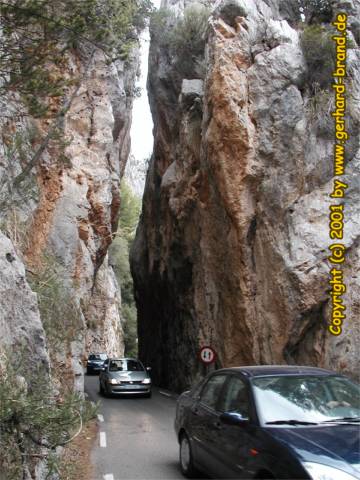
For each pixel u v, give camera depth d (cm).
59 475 641
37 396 519
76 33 782
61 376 1074
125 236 4919
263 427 541
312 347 1495
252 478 522
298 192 1630
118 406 1675
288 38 1777
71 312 1126
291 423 550
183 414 788
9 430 463
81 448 991
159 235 2536
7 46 742
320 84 1742
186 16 2412
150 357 2842
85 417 561
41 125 1461
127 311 5225
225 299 1773
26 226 1238
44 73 773
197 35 2386
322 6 1981
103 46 911
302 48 1764
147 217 2772
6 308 625
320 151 1634
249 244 1662
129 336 5238
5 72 762
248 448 545
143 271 2884
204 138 1814
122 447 1005
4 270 646
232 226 1698
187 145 2056
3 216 929
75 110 1725
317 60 1750
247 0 1883
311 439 498
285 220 1599
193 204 2020
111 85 2164
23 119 1286
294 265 1506
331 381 628
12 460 477
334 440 495
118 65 2317
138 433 1163
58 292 1079
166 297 2475
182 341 2180
